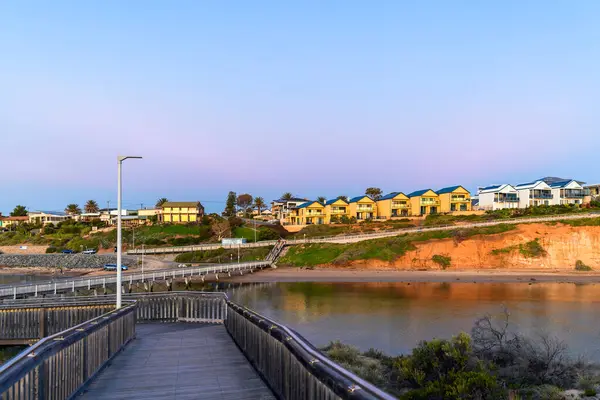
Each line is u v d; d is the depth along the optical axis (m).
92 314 16.70
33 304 16.81
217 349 11.12
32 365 5.18
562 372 15.07
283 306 35.41
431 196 99.12
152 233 101.94
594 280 50.72
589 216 67.19
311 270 63.75
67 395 6.65
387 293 42.19
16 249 100.38
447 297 39.00
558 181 109.44
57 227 118.31
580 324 27.00
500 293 41.19
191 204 121.25
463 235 67.00
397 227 84.19
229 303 13.84
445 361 14.34
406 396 11.79
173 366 9.17
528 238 64.56
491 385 11.67
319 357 4.88
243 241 86.69
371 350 19.86
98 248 96.38
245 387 7.47
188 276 50.78
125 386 7.64
